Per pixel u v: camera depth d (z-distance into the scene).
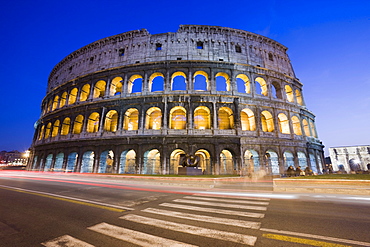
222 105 39.47
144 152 36.91
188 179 24.52
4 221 8.09
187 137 36.56
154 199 12.84
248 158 42.41
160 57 43.62
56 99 53.84
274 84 46.75
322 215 8.99
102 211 9.68
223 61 42.44
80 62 51.19
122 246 5.73
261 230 7.04
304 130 45.47
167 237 6.39
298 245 5.78
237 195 14.71
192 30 45.47
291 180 18.64
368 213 9.33
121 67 43.62
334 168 76.12
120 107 40.69
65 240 6.15
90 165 41.94
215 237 6.39
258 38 48.25
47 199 12.55
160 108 38.88
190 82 40.69
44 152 47.59
